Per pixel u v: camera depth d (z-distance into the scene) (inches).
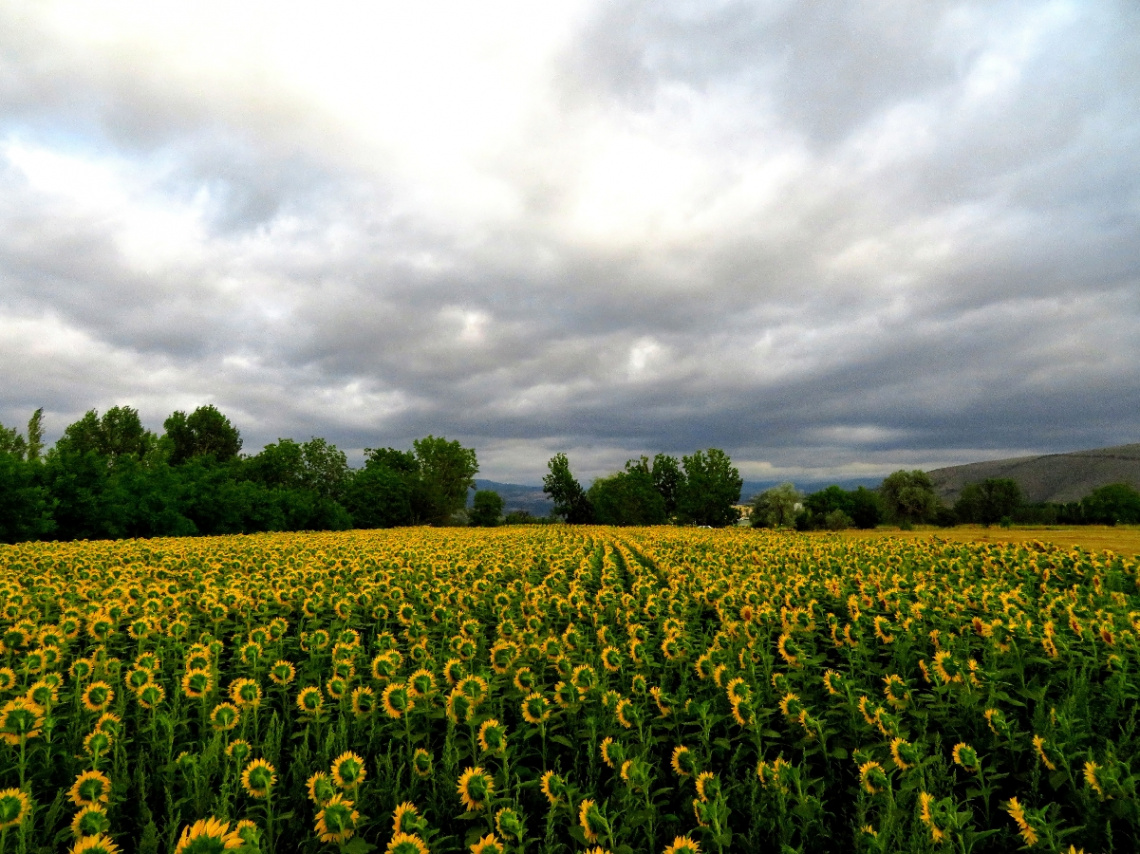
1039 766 210.8
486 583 517.7
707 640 352.5
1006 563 574.6
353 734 247.3
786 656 294.5
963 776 219.5
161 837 184.2
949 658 255.0
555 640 308.5
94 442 3292.3
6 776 218.4
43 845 178.7
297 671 337.4
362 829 196.2
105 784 180.7
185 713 258.7
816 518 3595.0
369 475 3681.1
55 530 1536.7
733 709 245.1
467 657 312.8
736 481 4131.4
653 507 4116.6
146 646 371.6
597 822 163.8
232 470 3489.2
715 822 165.5
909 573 559.8
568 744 226.7
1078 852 165.2
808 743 231.1
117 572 596.1
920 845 159.0
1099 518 3348.9
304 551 864.3
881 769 184.2
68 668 320.5
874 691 278.5
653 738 231.3
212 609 412.2
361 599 463.5
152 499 1852.9
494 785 197.3
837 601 454.9
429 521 4077.3
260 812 200.1
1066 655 285.0
